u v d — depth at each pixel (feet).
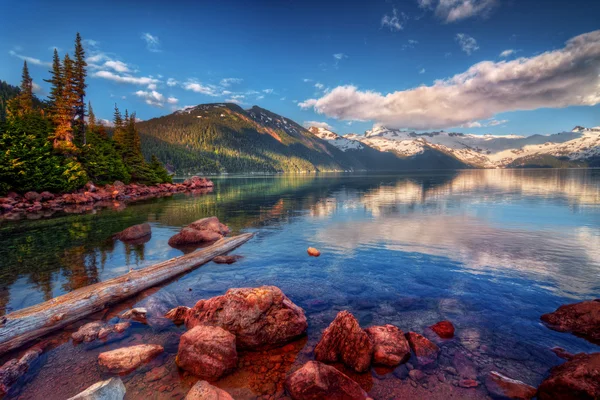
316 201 127.24
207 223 61.98
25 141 129.29
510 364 19.29
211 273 38.34
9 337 21.90
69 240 58.03
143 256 46.75
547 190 159.74
